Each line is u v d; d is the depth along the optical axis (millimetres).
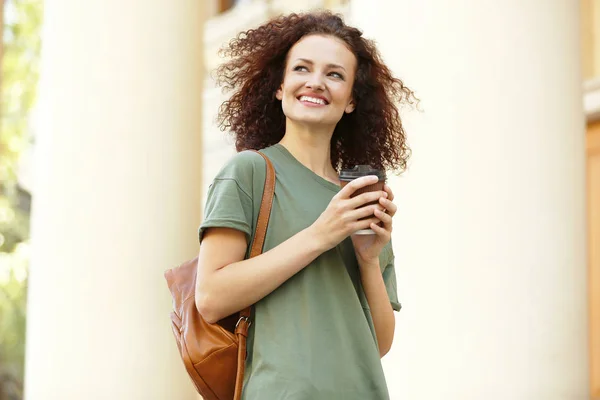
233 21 11289
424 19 4609
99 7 5867
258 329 2627
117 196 5730
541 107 4488
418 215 4527
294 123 2846
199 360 2613
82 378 5578
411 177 4566
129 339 5629
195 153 6031
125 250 5691
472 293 4398
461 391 4379
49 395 5609
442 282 4438
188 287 2803
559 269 4426
